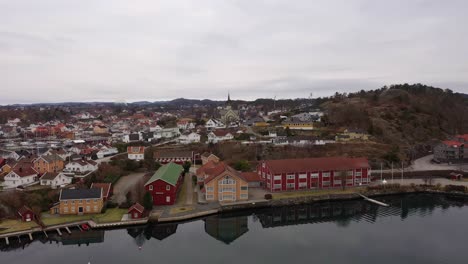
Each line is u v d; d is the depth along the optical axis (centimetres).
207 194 8588
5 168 10581
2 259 5891
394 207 8750
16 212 7544
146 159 12619
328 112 18800
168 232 7175
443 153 13050
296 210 8644
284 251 6225
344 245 6481
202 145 14575
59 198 7750
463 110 19925
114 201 8288
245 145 13725
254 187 9994
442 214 8181
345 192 9344
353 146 13262
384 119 16650
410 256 5984
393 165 11906
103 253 6119
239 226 7594
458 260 5822
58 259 5900
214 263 5722
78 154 13000
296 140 13700
